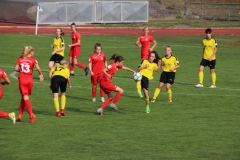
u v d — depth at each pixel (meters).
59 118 29.42
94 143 23.92
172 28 109.62
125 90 39.59
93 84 34.88
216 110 32.53
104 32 96.62
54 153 22.20
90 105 33.75
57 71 29.69
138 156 21.94
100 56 34.94
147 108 31.39
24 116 29.91
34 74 46.66
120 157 21.77
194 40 84.12
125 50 66.81
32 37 80.19
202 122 28.84
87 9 113.31
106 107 33.19
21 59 27.88
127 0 116.88
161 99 36.34
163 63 35.16
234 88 41.22
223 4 127.88
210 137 25.36
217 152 22.73
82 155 21.97
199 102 35.28
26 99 27.77
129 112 31.62
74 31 46.06
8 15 112.62
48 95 36.72
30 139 24.48
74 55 45.97
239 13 133.00
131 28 107.62
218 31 102.56
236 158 21.86
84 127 27.14
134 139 24.78
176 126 27.69
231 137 25.42
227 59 59.81
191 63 55.94
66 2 110.75
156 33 97.19
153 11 130.38
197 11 136.00
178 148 23.31
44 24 109.50
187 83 43.50
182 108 33.09
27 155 21.86
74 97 36.41
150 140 24.62
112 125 27.75
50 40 76.50
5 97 35.50
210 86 41.50
